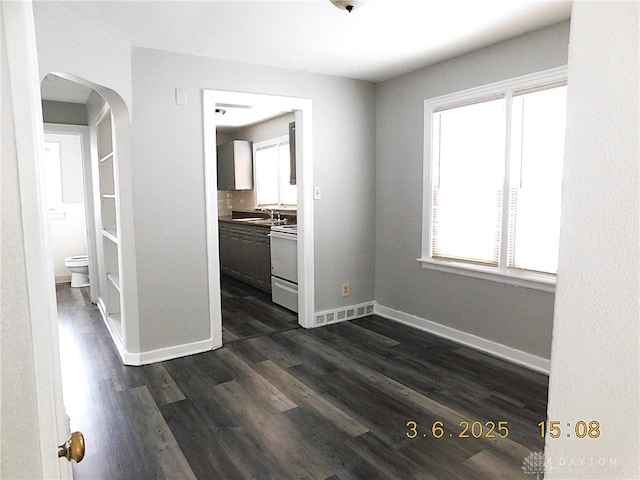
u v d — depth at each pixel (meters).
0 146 0.59
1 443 0.59
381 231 4.45
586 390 0.69
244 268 6.05
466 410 2.58
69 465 0.86
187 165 3.42
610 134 0.63
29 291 0.69
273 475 2.01
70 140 6.34
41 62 2.37
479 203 3.48
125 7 2.50
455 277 3.71
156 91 3.24
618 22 0.62
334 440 2.29
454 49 3.34
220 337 3.66
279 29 2.87
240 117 6.18
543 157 3.04
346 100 4.18
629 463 0.64
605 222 0.65
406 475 2.00
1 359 0.59
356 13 2.63
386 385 2.92
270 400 2.73
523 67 3.06
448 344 3.68
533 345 3.16
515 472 2.01
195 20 2.70
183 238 3.45
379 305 4.56
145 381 3.02
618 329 0.64
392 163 4.25
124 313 3.33
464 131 3.56
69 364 3.34
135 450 2.21
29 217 0.69
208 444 2.26
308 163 4.02
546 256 3.06
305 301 4.16
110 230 4.36
